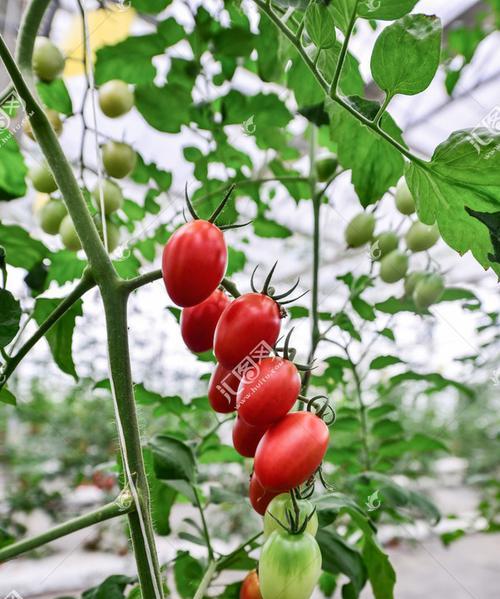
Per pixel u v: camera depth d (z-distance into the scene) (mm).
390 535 939
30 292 392
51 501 1007
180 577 372
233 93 416
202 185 450
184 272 190
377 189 307
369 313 377
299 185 483
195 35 397
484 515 701
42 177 366
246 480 734
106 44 384
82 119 350
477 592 780
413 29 201
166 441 314
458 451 1256
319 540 305
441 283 333
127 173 382
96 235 220
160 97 413
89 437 1183
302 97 353
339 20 220
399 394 856
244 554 316
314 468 187
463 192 222
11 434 1209
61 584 817
